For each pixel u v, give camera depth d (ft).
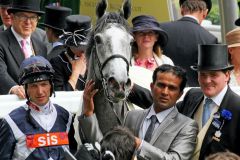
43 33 42.52
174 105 28.07
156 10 46.16
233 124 27.37
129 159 24.26
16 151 26.96
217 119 27.55
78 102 30.86
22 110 27.48
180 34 39.52
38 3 36.63
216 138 27.35
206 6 40.78
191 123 27.73
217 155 21.45
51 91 27.86
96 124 27.48
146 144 26.35
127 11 28.58
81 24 33.78
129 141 24.30
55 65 33.99
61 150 27.22
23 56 36.24
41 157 26.89
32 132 27.07
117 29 27.32
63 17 39.75
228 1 41.45
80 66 34.12
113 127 26.45
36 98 27.30
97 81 27.81
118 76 26.30
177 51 39.52
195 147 27.68
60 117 27.96
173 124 27.68
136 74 31.30
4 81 34.60
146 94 30.01
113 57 26.71
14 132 26.99
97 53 27.27
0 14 42.63
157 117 27.89
